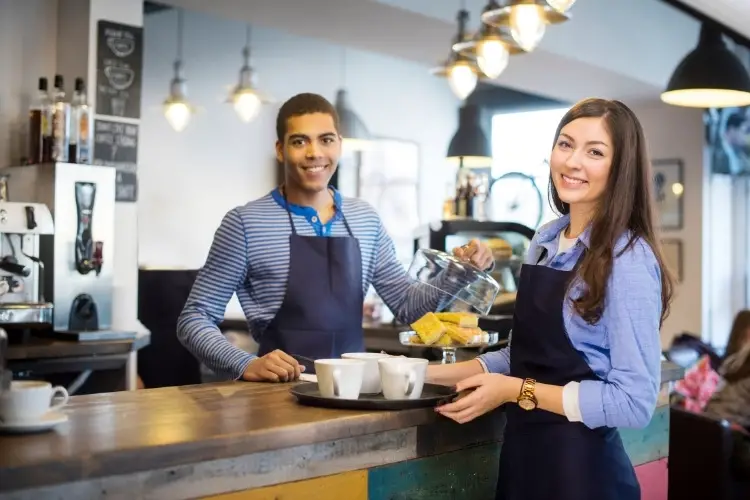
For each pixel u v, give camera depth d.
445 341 2.32
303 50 8.09
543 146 9.13
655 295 1.79
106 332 3.78
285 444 1.63
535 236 2.08
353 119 7.16
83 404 1.85
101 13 4.26
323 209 2.56
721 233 7.78
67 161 3.89
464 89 5.00
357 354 2.04
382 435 1.86
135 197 4.42
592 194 1.87
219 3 5.00
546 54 6.02
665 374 2.67
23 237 3.61
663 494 2.75
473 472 2.09
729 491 3.58
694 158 7.51
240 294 2.52
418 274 2.48
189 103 6.66
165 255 7.12
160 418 1.69
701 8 4.45
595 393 1.78
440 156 9.38
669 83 4.54
